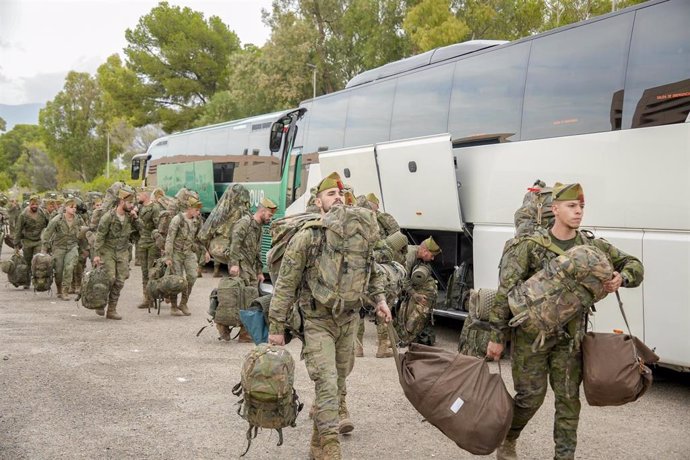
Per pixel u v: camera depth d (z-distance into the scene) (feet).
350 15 135.33
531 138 27.07
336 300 14.25
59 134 310.24
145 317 37.22
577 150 24.94
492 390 13.42
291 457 16.34
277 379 13.85
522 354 14.05
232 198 31.04
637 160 22.66
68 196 47.62
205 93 197.26
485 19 110.93
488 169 29.37
